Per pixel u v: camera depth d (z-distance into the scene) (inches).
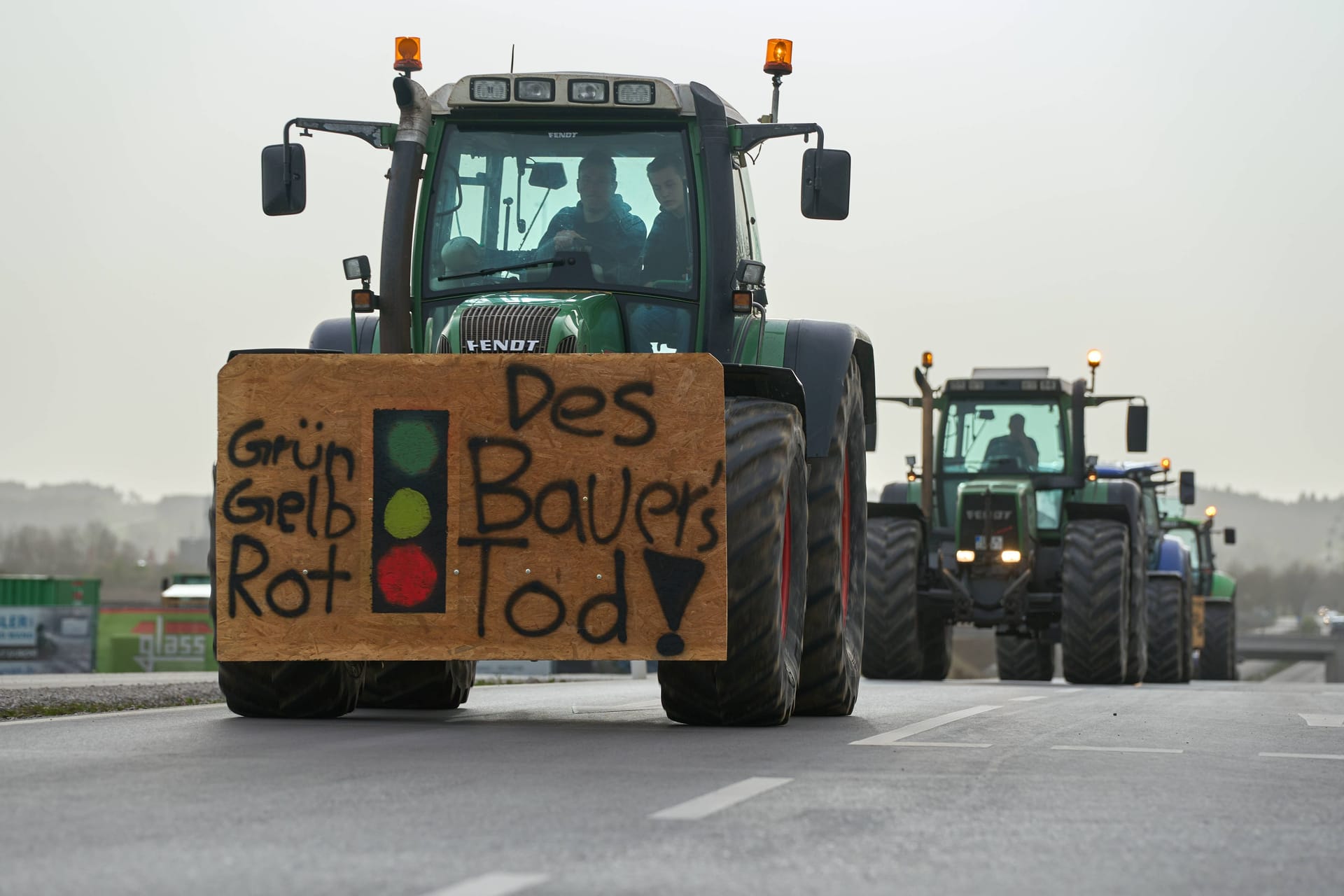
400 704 989.2
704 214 875.4
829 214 872.3
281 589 757.3
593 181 880.9
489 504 748.0
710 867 378.9
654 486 741.3
